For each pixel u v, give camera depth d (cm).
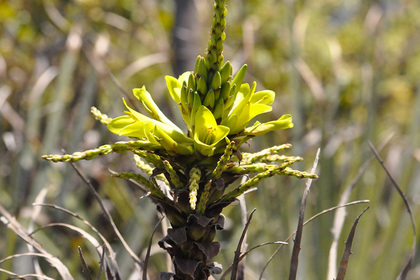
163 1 292
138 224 180
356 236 176
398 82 321
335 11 377
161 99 244
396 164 233
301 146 194
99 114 100
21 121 246
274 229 176
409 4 332
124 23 285
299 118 200
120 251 174
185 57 208
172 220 101
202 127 96
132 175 99
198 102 97
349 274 173
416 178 192
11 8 277
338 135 229
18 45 285
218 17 97
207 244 101
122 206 205
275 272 172
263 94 101
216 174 97
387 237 182
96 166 223
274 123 98
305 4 274
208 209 100
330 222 174
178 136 98
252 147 200
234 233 196
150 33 282
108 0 287
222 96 97
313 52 311
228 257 189
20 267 163
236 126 99
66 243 190
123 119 99
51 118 212
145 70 275
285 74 280
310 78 208
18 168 205
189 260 101
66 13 279
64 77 220
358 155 184
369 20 219
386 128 304
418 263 183
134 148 97
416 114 194
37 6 282
